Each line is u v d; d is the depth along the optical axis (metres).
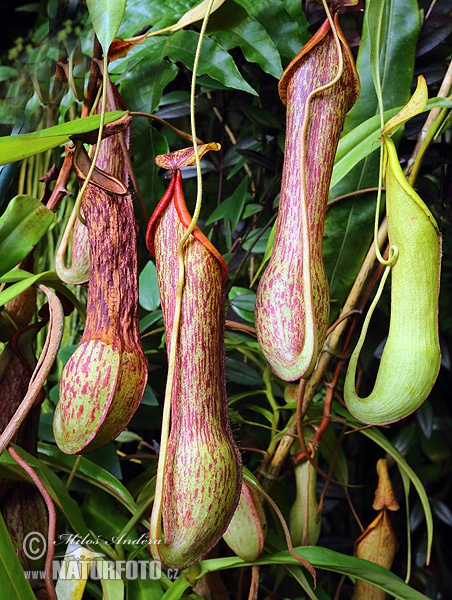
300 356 0.31
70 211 0.60
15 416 0.33
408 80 0.48
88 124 0.33
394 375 0.33
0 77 0.48
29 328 0.40
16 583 0.32
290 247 0.32
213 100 0.68
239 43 0.46
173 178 0.32
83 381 0.31
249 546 0.42
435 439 0.89
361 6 0.50
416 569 0.88
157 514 0.29
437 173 0.75
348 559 0.43
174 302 0.31
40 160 0.59
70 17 0.47
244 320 0.63
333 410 0.54
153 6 0.49
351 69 0.34
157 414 0.56
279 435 0.52
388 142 0.34
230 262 0.64
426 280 0.33
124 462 0.60
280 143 0.62
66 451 0.32
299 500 0.51
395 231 0.33
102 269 0.33
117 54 0.42
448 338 0.85
